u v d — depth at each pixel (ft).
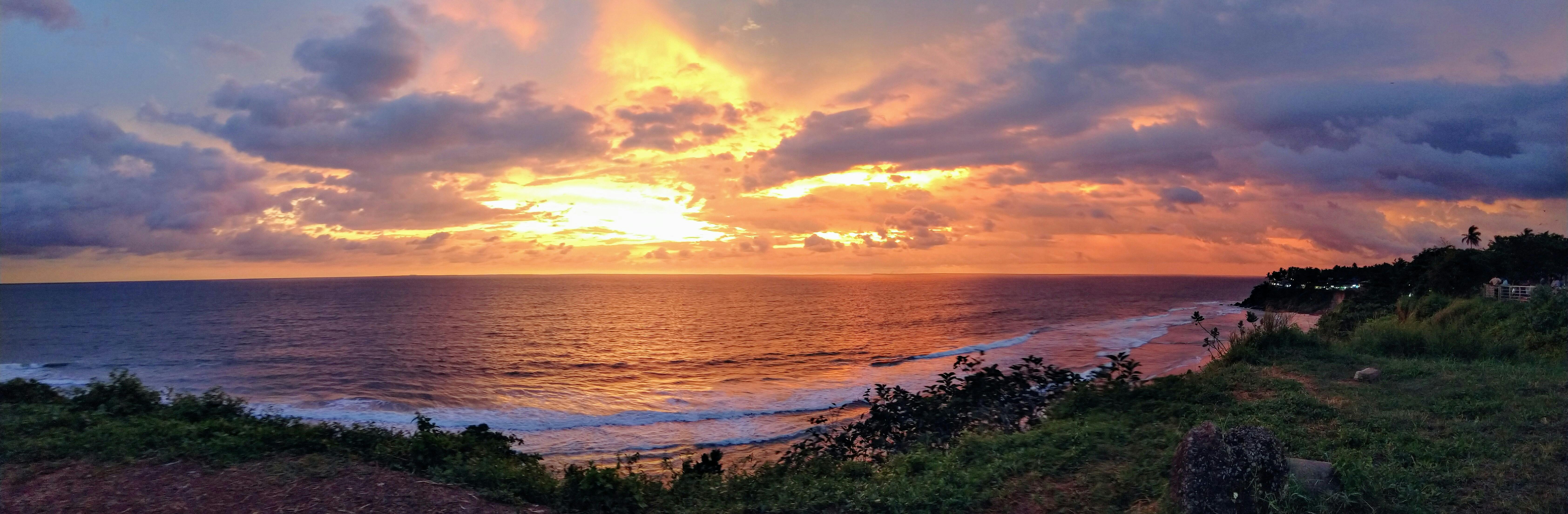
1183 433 23.49
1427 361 39.81
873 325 206.39
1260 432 17.26
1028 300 374.02
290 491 19.84
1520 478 18.04
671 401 79.36
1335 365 37.58
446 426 65.62
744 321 226.38
